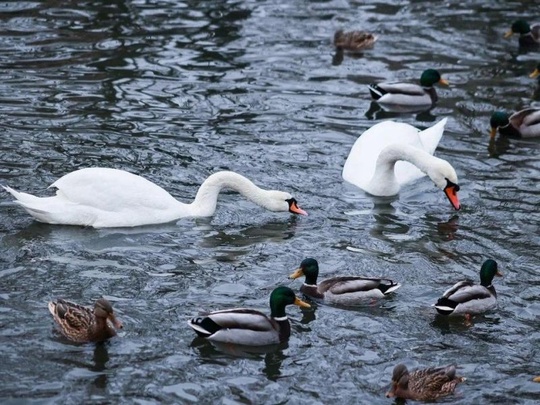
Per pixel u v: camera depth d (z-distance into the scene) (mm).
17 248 17266
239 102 24359
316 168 21391
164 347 14539
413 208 19953
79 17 29328
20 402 13055
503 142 23406
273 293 15055
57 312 14797
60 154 20906
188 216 18844
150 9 30406
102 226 18219
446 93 26000
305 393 13641
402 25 30531
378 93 24906
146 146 21625
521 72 27484
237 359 14391
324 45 28609
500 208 19859
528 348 15000
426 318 15805
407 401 13531
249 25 29766
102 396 13312
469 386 13953
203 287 16344
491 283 16547
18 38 27469
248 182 19078
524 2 33094
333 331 15328
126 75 25469
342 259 17609
